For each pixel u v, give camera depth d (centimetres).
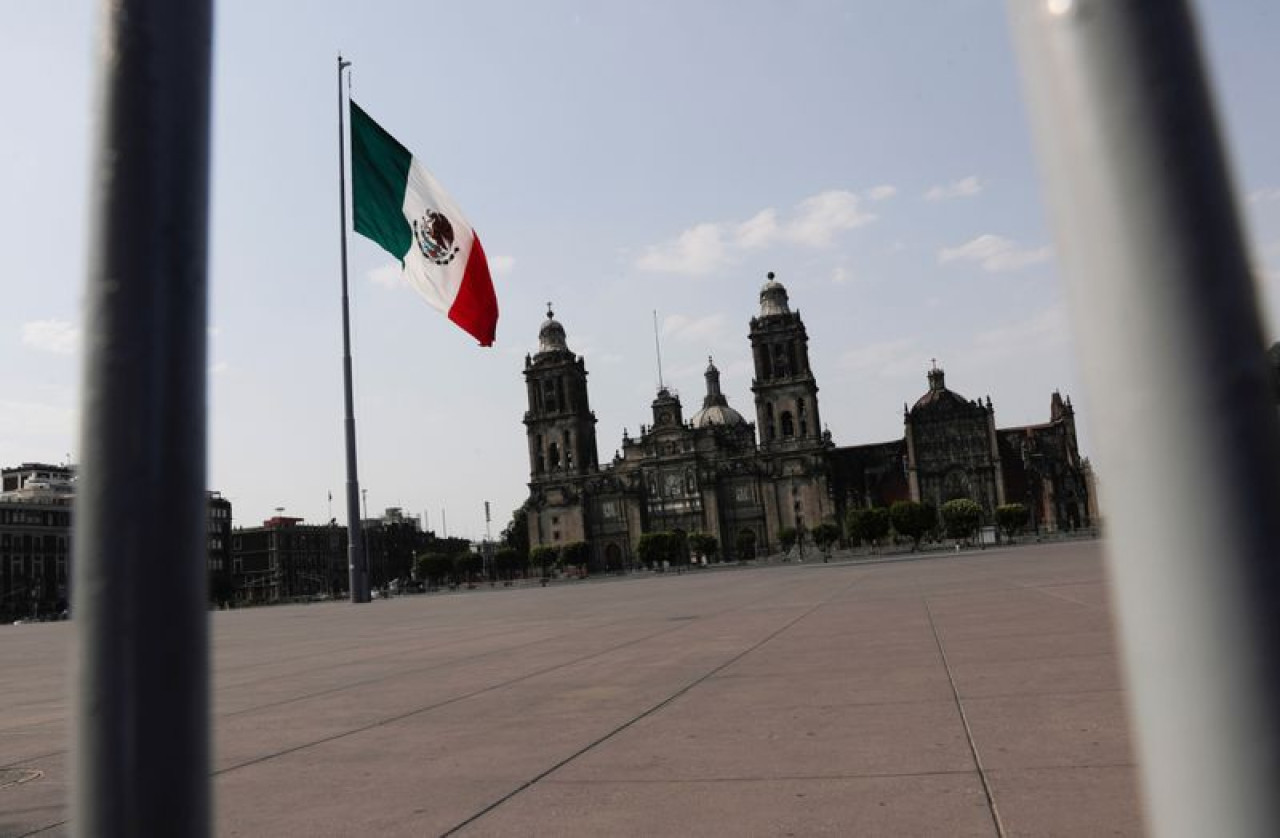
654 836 433
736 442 16838
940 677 848
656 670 1048
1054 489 13925
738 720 706
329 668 1312
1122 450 108
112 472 122
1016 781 485
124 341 125
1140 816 416
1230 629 100
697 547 13988
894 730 632
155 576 121
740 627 1574
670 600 2894
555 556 15300
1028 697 719
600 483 15638
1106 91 112
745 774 537
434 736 720
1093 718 626
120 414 123
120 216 128
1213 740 101
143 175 129
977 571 3278
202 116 138
